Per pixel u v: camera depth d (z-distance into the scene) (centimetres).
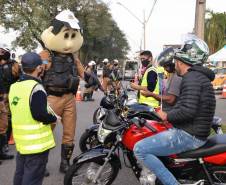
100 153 531
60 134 1012
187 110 444
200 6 1086
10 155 772
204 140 469
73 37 661
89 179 540
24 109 457
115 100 720
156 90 730
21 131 463
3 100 761
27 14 5044
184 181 485
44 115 454
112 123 514
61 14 665
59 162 745
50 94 650
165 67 614
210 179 476
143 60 776
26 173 468
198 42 472
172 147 468
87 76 715
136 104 651
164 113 466
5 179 652
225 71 2908
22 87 459
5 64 782
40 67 468
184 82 454
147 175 489
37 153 464
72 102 670
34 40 5091
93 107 1691
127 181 636
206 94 452
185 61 473
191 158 472
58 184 625
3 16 5059
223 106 1803
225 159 465
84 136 713
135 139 494
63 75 651
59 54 661
